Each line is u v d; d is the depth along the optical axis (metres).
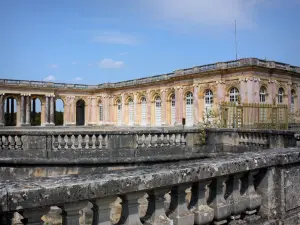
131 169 3.05
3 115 49.16
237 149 12.79
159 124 45.28
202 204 3.44
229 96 33.84
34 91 52.25
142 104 48.69
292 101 36.50
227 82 33.94
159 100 45.53
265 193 4.14
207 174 3.32
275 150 4.65
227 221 3.81
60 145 11.66
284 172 4.24
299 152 4.49
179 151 12.75
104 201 2.61
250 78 31.30
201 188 3.43
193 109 38.00
